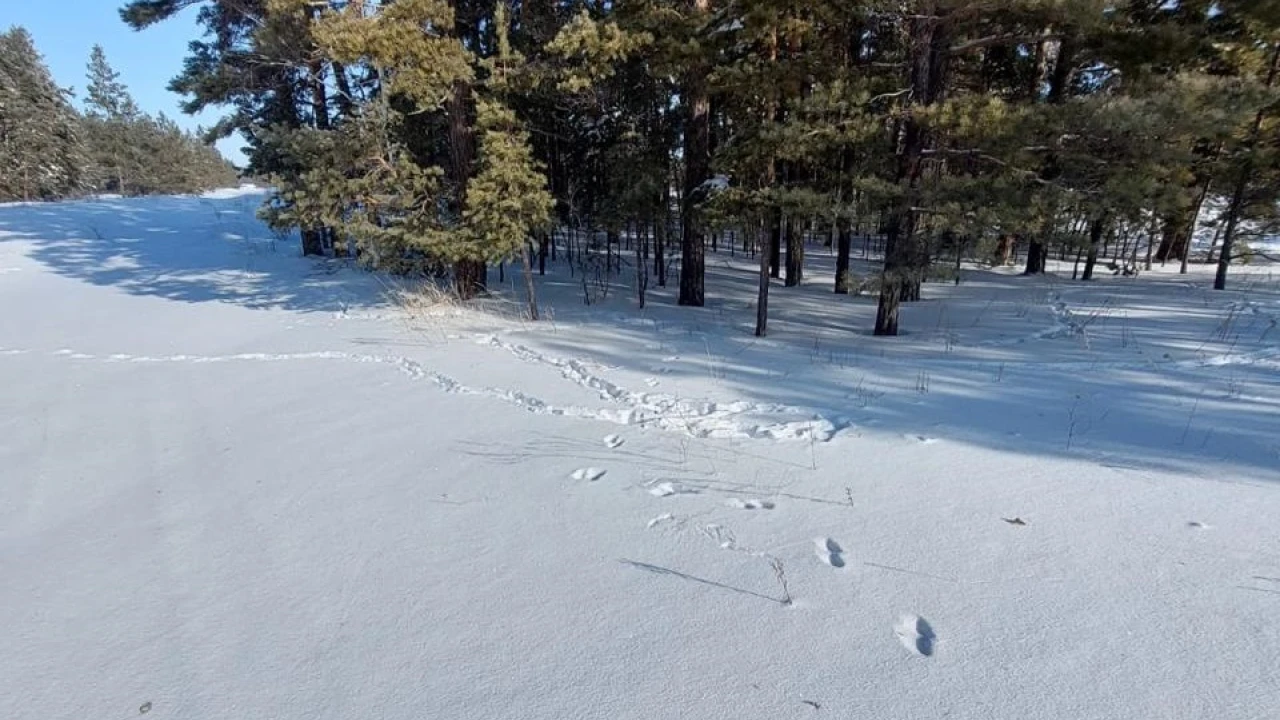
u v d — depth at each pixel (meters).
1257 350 6.25
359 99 11.08
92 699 2.11
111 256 17.06
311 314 10.16
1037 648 2.14
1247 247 16.84
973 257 7.35
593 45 7.68
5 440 4.82
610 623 2.38
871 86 7.39
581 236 17.59
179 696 2.10
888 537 2.88
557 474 3.79
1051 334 7.86
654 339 8.15
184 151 66.38
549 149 12.42
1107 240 8.23
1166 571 2.53
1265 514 2.92
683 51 7.86
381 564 2.87
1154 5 7.89
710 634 2.29
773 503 3.28
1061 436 4.00
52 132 43.28
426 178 9.30
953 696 1.95
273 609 2.56
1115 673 2.01
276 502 3.57
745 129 8.03
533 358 7.07
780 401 5.14
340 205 8.90
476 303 10.68
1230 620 2.23
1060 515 3.00
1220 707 1.86
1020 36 7.17
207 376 6.60
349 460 4.17
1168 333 7.52
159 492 3.79
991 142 6.99
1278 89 6.79
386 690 2.09
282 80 13.90
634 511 3.27
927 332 8.47
